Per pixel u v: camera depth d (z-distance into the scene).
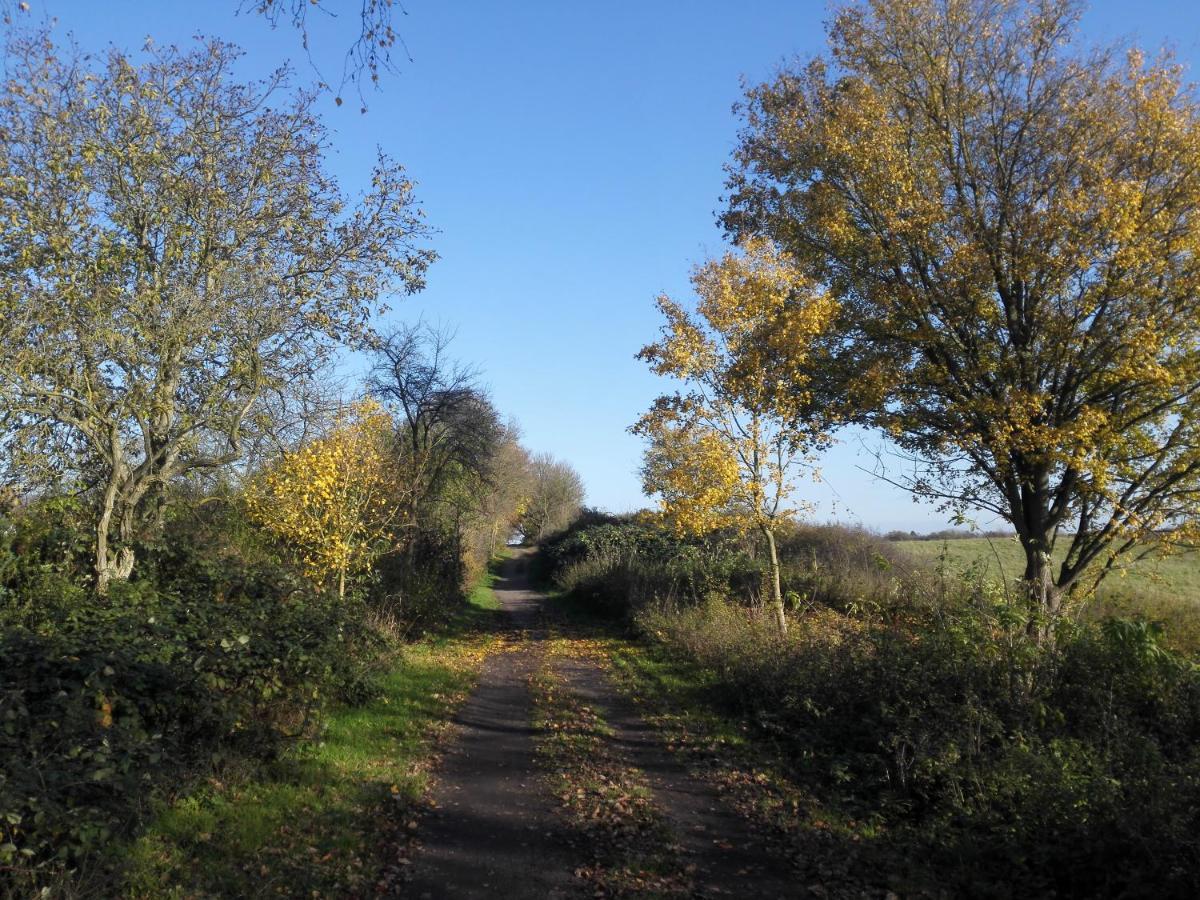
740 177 18.52
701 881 5.76
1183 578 21.55
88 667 6.14
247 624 8.98
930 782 7.51
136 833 5.47
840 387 16.66
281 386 12.84
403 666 13.77
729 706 11.32
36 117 10.22
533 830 6.74
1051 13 15.15
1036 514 15.55
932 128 15.88
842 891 5.62
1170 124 13.84
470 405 27.92
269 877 5.41
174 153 11.27
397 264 13.61
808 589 19.78
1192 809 5.50
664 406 14.48
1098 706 8.37
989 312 15.41
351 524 14.96
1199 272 13.58
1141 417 14.59
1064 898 5.57
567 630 23.00
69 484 11.10
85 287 9.96
